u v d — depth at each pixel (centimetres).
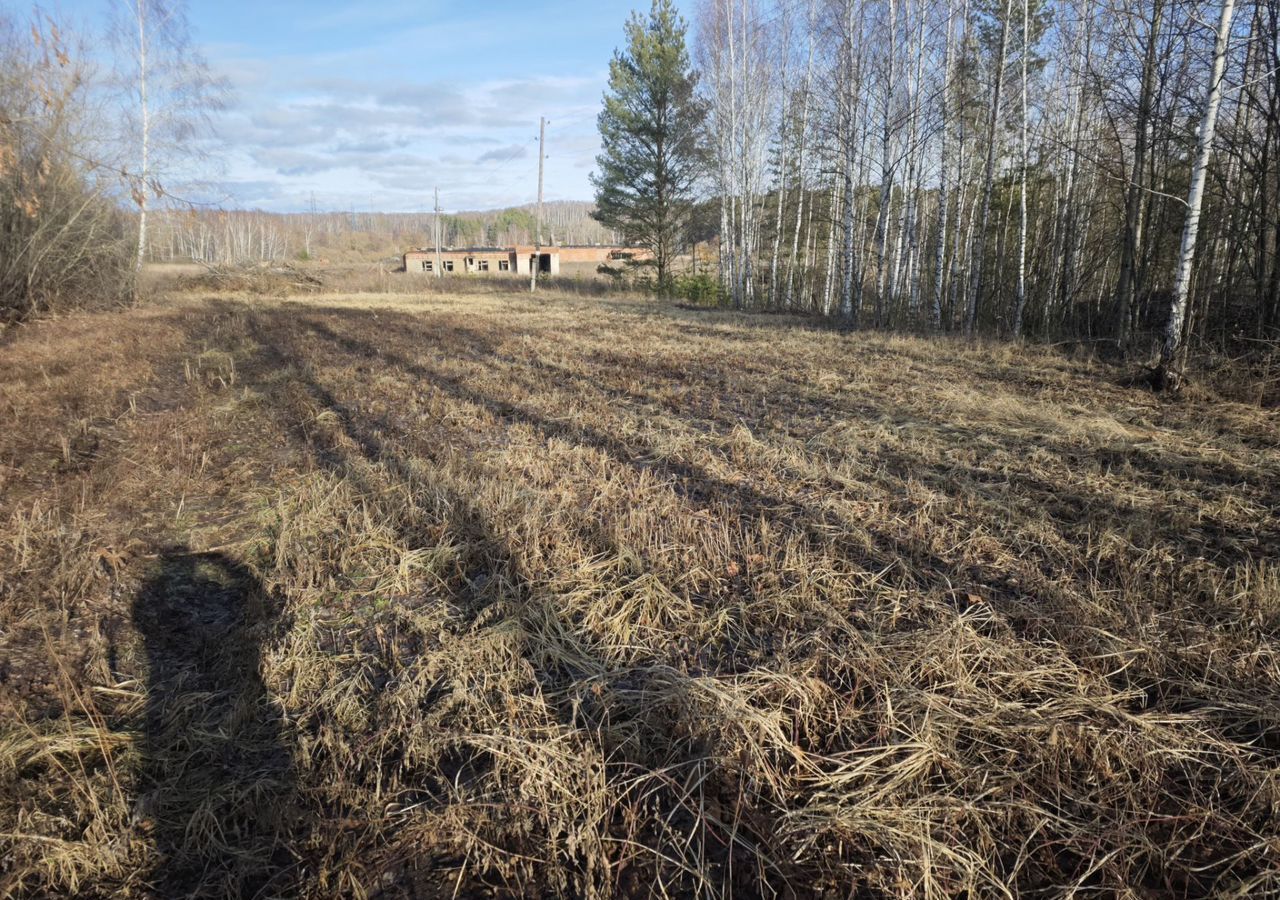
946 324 1809
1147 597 353
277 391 838
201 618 360
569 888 212
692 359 1136
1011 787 235
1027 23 1448
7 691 289
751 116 2581
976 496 488
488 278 4109
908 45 1731
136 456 589
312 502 488
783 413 758
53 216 1474
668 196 3092
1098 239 1625
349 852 217
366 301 2498
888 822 221
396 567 400
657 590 362
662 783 242
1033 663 298
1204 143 816
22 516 444
